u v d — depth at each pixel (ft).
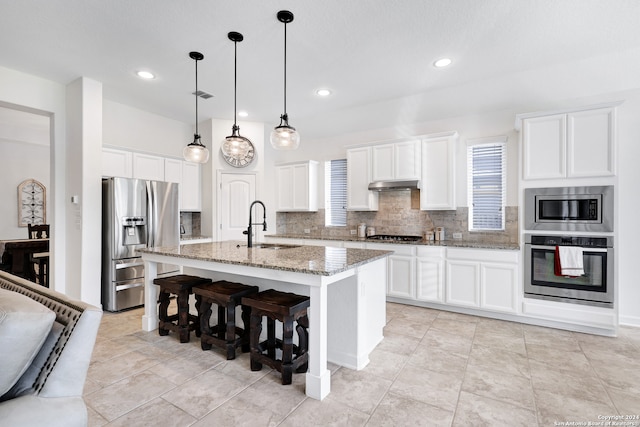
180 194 15.67
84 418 3.55
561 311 10.12
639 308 10.36
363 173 15.12
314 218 17.95
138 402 6.24
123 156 13.48
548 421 5.74
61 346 3.69
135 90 12.39
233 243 11.99
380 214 15.80
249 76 11.09
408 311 12.30
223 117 15.87
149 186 13.05
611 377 7.26
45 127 19.17
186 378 7.17
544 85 11.07
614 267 9.42
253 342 7.46
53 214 11.50
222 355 8.35
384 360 8.14
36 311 3.37
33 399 3.45
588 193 9.68
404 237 14.67
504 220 12.89
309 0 7.11
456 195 13.80
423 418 5.82
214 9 7.45
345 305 7.79
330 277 6.69
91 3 7.22
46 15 7.64
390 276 13.34
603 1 7.02
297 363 7.14
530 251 10.58
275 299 7.39
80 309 3.86
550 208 10.27
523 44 8.87
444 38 8.62
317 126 16.56
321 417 5.84
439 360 8.15
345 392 6.67
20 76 10.66
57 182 11.55
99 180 11.49
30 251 15.70
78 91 11.21
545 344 9.14
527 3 7.14
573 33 8.30
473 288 11.54
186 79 11.37
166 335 9.67
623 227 10.51
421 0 7.10
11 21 7.88
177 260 9.21
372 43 8.91
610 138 9.38
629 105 10.41
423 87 11.92
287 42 8.89
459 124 13.80
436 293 12.27
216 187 16.15
